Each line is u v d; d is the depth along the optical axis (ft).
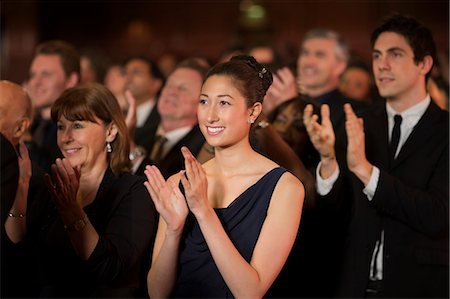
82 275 13.43
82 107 14.16
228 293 11.83
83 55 33.01
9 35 57.52
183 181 11.12
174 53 61.93
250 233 11.70
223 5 61.26
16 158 11.12
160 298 12.23
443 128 15.85
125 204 13.66
